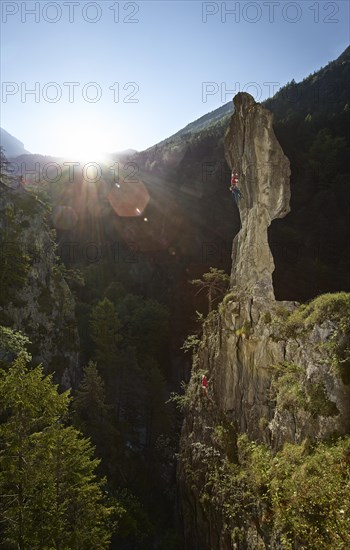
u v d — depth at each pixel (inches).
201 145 4131.4
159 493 1465.3
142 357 2201.0
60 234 3826.3
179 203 3572.8
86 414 1378.0
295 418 619.2
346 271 2160.4
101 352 1795.0
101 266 3284.9
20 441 517.3
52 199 4072.3
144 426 1856.5
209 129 5147.6
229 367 957.2
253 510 642.8
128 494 1251.8
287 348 753.6
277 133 3198.8
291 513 489.4
